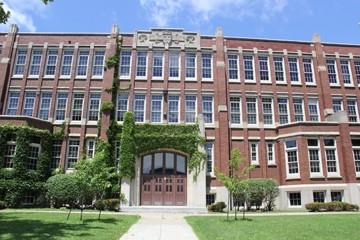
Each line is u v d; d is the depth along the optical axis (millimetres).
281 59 33500
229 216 20391
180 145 27109
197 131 27406
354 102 33344
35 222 15422
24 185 25656
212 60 32500
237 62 32844
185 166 27688
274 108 31703
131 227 15180
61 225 14656
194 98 31281
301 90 32625
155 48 32344
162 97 31094
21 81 31047
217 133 30047
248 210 26594
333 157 28453
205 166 26547
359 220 17016
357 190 27328
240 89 31906
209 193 28328
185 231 14062
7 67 31109
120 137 28953
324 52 34094
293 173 28453
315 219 17875
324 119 31906
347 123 28938
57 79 31156
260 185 25797
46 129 28750
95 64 31938
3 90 30469
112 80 30703
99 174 17234
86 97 30797
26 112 30453
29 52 31812
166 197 26969
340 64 34125
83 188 17359
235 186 18812
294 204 27891
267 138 30719
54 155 29203
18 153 25984
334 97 32906
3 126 26328
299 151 28125
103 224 15516
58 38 32375
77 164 17688
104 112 29578
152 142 27078
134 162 26750
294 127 28953
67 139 29625
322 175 27641
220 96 30906
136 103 30938
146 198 26875
